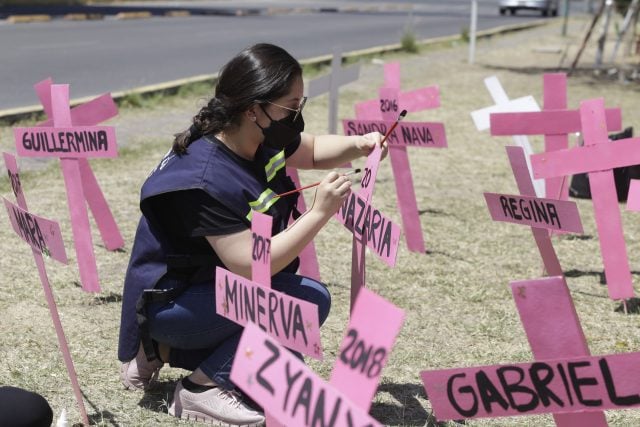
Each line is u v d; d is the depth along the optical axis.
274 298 3.07
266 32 25.42
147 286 3.75
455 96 14.66
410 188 6.45
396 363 4.58
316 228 3.44
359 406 2.38
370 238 3.78
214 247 3.56
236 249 3.53
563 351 2.60
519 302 2.62
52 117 5.94
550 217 4.15
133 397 4.10
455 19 35.69
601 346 4.95
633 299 5.68
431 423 3.96
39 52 18.31
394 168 6.47
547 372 2.54
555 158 5.51
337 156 4.12
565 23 27.98
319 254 6.37
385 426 3.91
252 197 3.58
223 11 34.50
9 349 4.61
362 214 3.84
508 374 2.57
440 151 10.33
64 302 5.30
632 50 22.81
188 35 23.50
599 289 5.91
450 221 7.42
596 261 6.50
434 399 2.64
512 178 9.11
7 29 23.20
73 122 5.85
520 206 4.25
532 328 2.62
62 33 22.66
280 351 2.47
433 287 5.80
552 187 6.29
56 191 7.81
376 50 20.48
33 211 7.16
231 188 3.53
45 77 14.89
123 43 20.88
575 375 2.52
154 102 13.00
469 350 4.80
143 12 30.83
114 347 4.69
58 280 5.65
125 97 12.75
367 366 2.38
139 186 8.13
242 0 46.69
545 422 3.99
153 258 3.75
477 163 9.77
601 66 19.27
